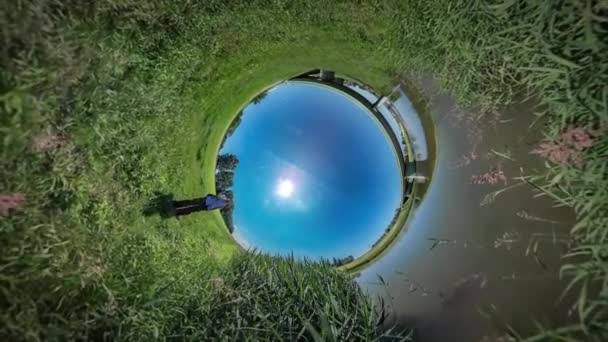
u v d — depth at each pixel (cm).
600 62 271
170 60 370
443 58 371
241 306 371
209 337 343
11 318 275
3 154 285
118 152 349
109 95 332
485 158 367
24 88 283
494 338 332
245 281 395
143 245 361
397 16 379
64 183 312
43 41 290
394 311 406
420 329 382
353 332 356
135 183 364
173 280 366
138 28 343
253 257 437
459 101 377
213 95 419
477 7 327
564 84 288
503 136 352
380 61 414
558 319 303
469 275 371
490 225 362
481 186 372
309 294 386
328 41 410
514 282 336
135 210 362
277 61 428
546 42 291
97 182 334
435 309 383
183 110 398
